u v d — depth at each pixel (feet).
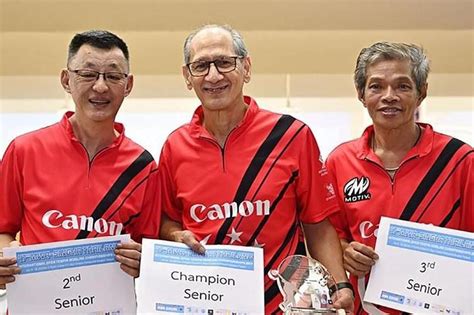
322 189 6.61
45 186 6.35
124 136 6.74
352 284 6.76
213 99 6.32
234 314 5.71
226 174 6.40
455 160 6.58
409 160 6.66
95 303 5.78
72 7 10.36
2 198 6.44
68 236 6.22
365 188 6.75
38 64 11.42
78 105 6.36
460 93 11.40
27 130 11.51
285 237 6.38
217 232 6.28
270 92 11.50
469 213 6.52
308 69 11.46
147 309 5.72
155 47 11.38
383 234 6.20
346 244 6.84
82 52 6.23
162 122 11.59
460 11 10.61
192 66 6.36
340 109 11.56
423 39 11.37
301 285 5.57
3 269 5.56
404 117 6.54
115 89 6.30
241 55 6.40
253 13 10.56
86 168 6.44
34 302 5.65
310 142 6.60
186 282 5.80
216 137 6.64
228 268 5.84
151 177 6.64
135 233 6.64
